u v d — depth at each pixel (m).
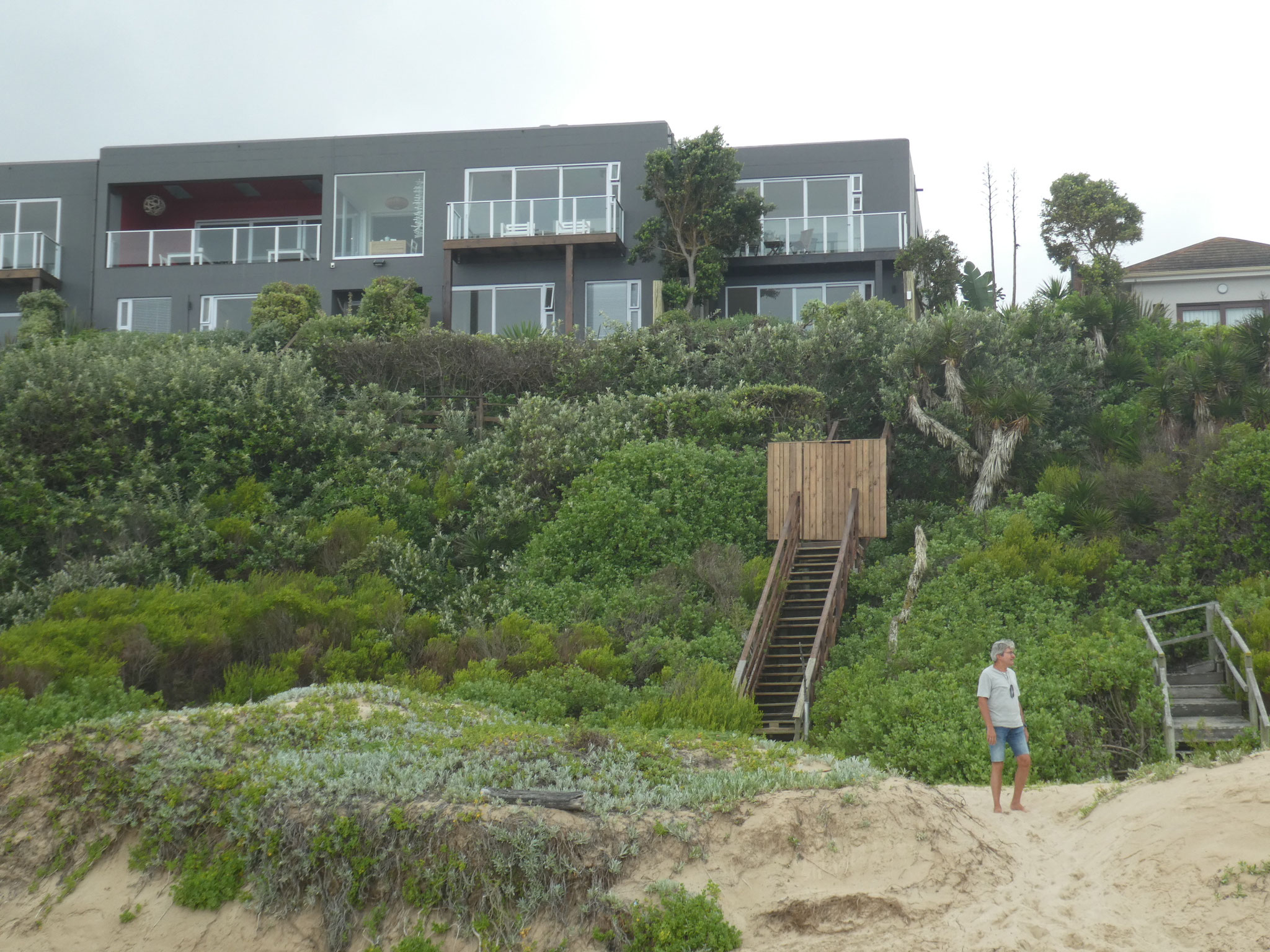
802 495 18.52
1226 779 7.89
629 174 28.97
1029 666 12.09
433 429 21.69
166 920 7.79
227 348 21.11
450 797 7.82
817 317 23.33
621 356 23.30
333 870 7.63
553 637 15.10
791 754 9.52
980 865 7.37
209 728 9.38
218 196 31.62
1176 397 18.58
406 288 26.34
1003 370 21.08
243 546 17.30
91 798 8.58
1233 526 15.12
